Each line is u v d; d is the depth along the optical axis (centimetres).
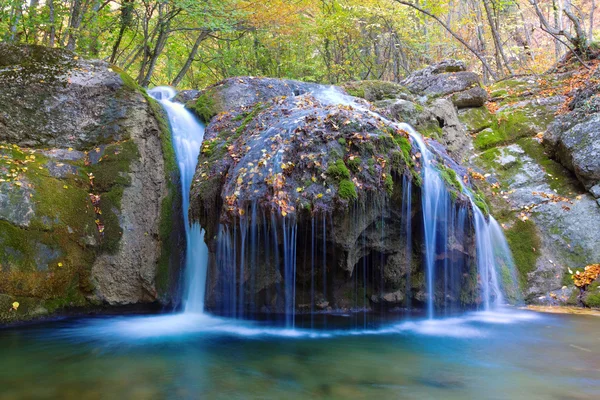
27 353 403
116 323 534
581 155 737
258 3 1401
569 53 1167
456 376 348
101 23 1227
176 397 298
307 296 566
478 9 1794
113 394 303
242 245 487
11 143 612
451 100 986
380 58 1928
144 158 657
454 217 576
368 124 527
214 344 444
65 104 656
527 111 945
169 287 612
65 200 570
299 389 316
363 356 405
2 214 509
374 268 577
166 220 640
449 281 589
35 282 512
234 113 712
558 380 338
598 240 683
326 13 1645
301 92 878
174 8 1224
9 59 668
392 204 529
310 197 457
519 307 643
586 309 621
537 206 757
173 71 1984
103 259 582
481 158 870
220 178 524
